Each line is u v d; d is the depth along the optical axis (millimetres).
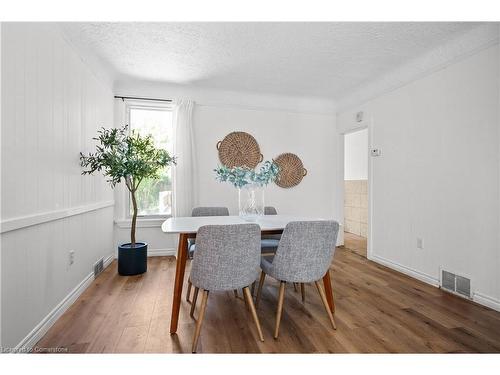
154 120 3693
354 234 5465
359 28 2258
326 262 1809
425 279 2695
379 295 2381
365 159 5211
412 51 2631
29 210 1606
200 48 2596
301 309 2113
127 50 2621
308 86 3637
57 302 1959
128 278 2787
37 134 1706
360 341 1669
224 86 3637
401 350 1578
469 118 2291
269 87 3676
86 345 1619
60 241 2008
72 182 2236
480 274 2205
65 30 2172
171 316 1932
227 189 3814
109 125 3262
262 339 1657
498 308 2066
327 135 4270
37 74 1713
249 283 1680
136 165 2734
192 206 3611
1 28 1376
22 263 1537
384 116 3271
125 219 3553
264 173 2434
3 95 1384
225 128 3826
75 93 2311
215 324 1876
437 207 2582
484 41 2172
